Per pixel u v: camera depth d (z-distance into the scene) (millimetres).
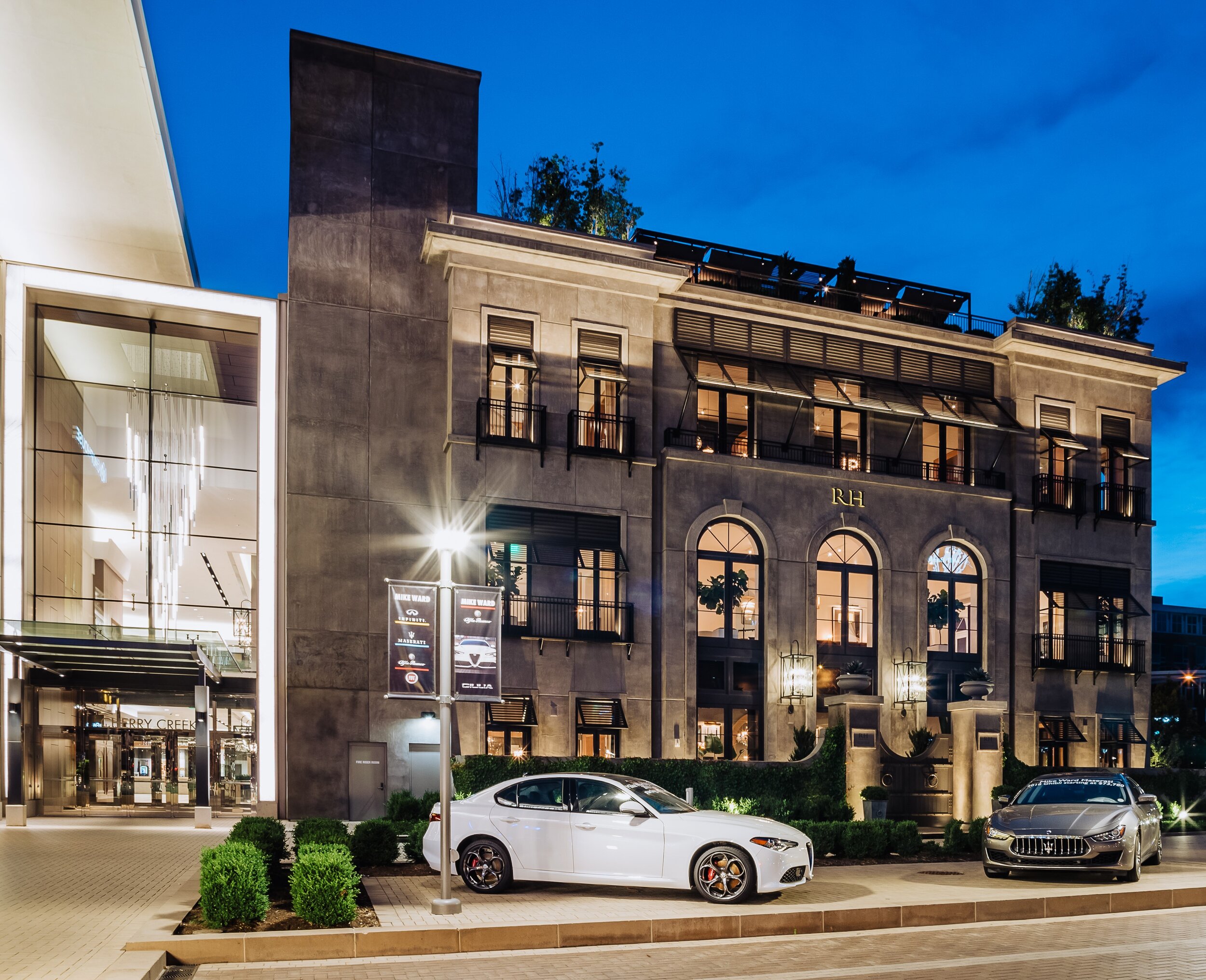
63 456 27281
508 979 8734
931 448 30859
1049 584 31344
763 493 27875
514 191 32094
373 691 24688
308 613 24562
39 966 8234
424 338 26484
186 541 27828
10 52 22938
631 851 12219
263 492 25109
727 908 11461
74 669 24812
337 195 26406
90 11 21766
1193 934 11062
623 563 26000
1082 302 36812
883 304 32469
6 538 24266
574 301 26766
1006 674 30094
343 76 26922
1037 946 10320
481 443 25188
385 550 25312
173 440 28219
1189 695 60406
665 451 26859
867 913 11500
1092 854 13625
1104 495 32844
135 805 25969
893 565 29078
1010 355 31938
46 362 26562
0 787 23438
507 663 24672
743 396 28875
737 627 27453
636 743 25500
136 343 27547
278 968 9156
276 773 23969
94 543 27297
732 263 30609
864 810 22562
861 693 25406
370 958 9625
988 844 14430
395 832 14914
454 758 22203
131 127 25766
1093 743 31047
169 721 26469
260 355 25719
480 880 12539
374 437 25703
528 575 25453
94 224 30516
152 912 10805
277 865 12844
